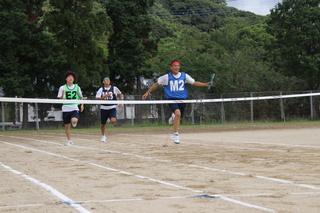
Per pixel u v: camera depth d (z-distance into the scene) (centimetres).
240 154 798
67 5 2720
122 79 3091
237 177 502
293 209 321
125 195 384
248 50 4250
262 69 3622
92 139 1417
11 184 455
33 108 2591
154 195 384
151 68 3158
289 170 566
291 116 3044
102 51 2839
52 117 2655
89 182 466
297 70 3234
